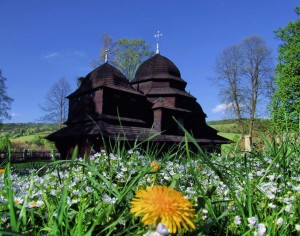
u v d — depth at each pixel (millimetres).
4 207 1751
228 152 3854
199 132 42969
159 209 1081
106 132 29812
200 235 1454
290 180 2357
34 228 1479
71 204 1749
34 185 2221
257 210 1740
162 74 43344
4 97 55594
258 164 3162
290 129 3768
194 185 2527
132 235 1271
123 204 1662
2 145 40812
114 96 35500
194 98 42875
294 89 35375
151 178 2438
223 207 1915
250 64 45625
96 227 1539
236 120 44875
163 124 38156
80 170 2703
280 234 1499
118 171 2793
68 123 36875
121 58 55312
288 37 38594
